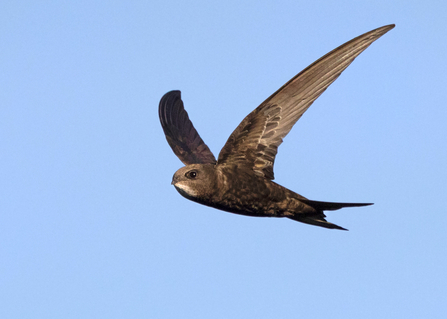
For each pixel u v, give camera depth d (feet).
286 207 40.75
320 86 39.99
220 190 39.17
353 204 38.19
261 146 40.47
